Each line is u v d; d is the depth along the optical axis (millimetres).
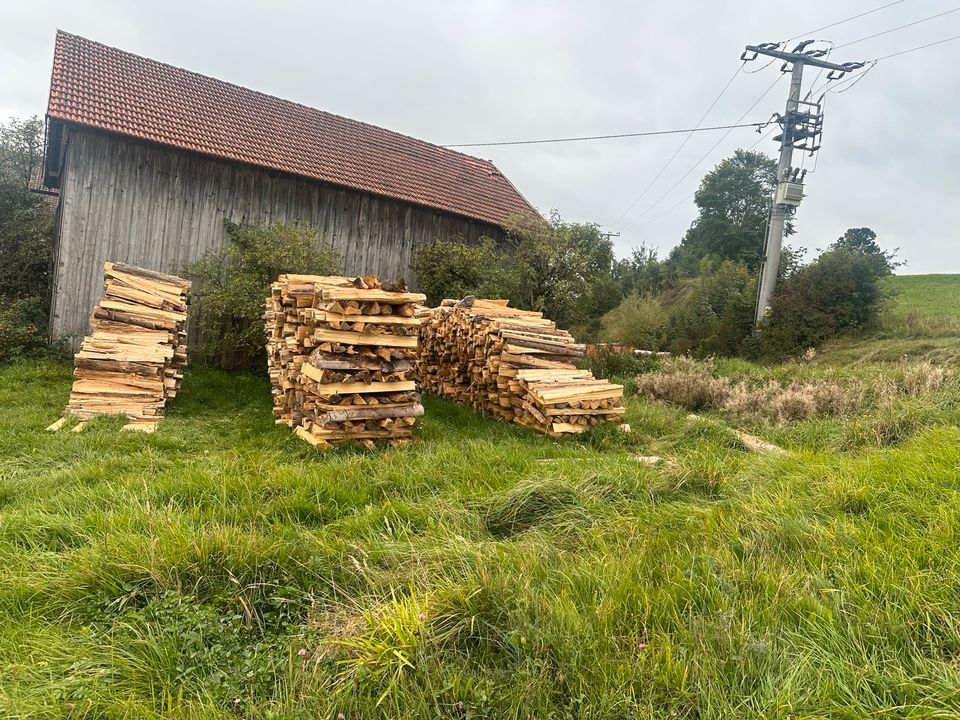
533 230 17172
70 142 11445
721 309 18000
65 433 5957
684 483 4367
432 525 3471
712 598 2551
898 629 2328
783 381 10031
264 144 14281
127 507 3475
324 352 5945
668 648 2172
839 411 7387
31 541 3125
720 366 12820
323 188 14531
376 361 6191
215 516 3523
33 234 14312
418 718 1936
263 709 1989
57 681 2064
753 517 3496
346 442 6004
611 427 7020
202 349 12156
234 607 2639
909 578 2605
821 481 4172
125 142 12000
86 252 11664
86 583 2656
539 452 5809
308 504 3824
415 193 16172
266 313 10047
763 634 2305
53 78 11992
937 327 12859
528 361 7781
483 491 4176
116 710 1949
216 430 7059
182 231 12672
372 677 2078
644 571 2834
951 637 2262
